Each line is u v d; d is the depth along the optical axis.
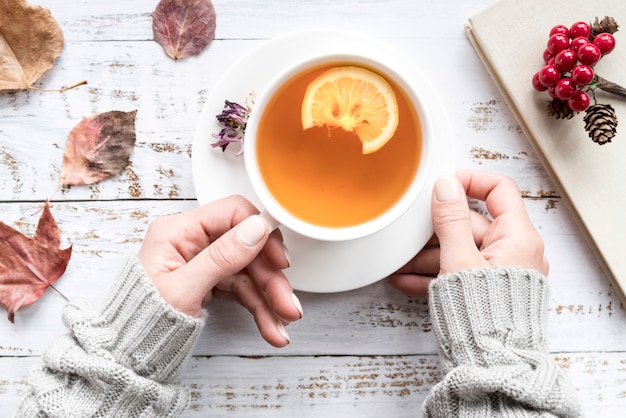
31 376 0.45
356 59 0.46
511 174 0.55
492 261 0.48
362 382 0.56
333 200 0.47
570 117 0.52
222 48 0.55
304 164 0.47
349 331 0.56
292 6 0.55
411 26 0.55
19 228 0.56
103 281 0.55
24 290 0.54
